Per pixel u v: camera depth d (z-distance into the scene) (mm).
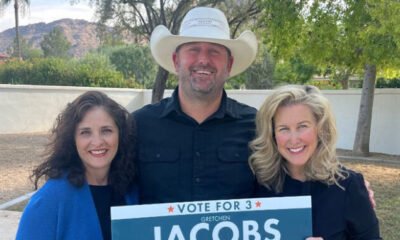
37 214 2295
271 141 2588
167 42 2910
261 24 13602
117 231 2275
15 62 23047
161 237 2305
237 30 16016
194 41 2824
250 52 3084
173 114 2771
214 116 2773
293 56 12281
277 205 2371
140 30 16406
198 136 2756
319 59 11570
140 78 32375
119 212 2283
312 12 10734
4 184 8109
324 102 2482
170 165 2740
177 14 15062
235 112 2863
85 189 2406
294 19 10570
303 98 2471
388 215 6344
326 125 2492
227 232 2350
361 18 10211
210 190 2736
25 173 8977
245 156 2787
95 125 2445
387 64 10852
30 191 7656
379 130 13023
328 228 2432
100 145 2438
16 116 16625
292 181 2588
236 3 15172
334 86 22234
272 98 2539
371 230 2471
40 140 14320
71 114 2463
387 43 9938
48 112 17812
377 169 10031
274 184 2627
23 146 12820
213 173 2748
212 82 2760
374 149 13148
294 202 2371
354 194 2453
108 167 2557
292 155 2473
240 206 2361
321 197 2479
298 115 2453
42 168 2451
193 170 2742
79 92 18906
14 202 6961
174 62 3109
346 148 13961
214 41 2814
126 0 15336
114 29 16688
